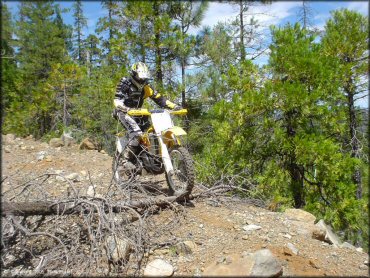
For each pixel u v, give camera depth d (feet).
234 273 9.00
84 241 12.25
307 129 27.63
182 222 13.79
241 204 16.66
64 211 12.39
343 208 27.20
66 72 49.80
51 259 10.87
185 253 11.68
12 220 11.38
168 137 15.75
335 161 25.90
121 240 11.44
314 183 27.86
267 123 26.63
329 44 34.09
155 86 37.93
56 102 51.06
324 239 14.12
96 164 24.09
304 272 10.58
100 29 43.32
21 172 21.35
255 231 13.24
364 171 35.14
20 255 11.66
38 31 49.34
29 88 52.54
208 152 28.94
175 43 37.06
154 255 11.64
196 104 41.34
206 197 16.52
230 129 27.71
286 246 12.21
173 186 15.58
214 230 13.25
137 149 16.57
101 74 41.93
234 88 29.55
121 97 17.11
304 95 24.79
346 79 31.94
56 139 31.19
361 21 33.06
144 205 14.21
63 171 21.81
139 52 39.17
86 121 39.65
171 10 41.27
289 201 26.32
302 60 26.07
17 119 46.37
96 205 12.10
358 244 30.83
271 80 28.50
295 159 27.07
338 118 27.32
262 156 28.43
